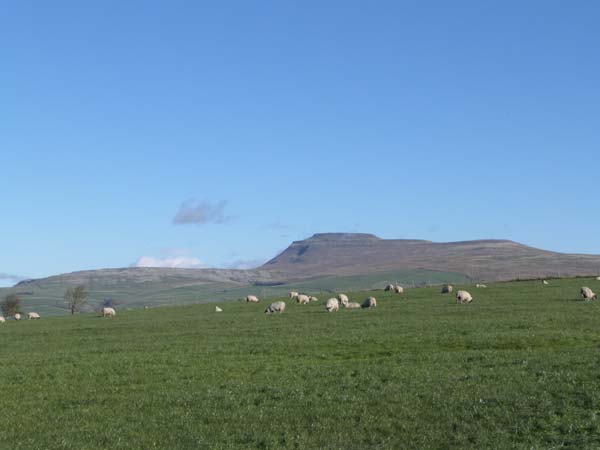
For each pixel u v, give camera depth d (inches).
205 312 3754.9
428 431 1051.9
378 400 1202.0
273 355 1780.3
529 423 1041.5
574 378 1222.3
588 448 933.8
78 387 1510.8
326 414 1152.2
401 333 1990.7
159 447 1052.5
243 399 1283.2
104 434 1122.0
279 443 1048.8
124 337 2484.0
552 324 2021.4
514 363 1430.9
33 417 1273.4
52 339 2603.3
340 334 2064.5
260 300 4658.0
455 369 1419.8
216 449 1026.1
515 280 4867.1
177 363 1726.1
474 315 2433.6
